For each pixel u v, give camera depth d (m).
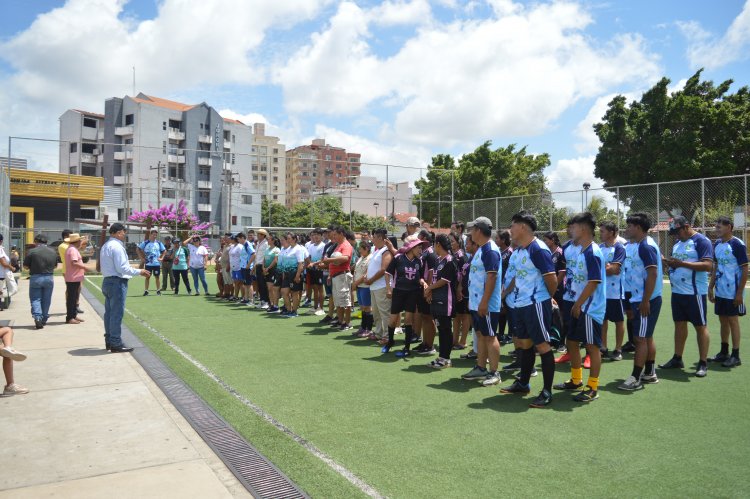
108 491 3.12
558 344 7.29
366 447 3.81
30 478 3.29
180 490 3.14
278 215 58.53
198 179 57.59
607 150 32.62
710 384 5.65
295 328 9.34
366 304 8.45
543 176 46.38
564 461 3.57
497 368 5.62
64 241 10.21
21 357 5.05
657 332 9.17
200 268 15.26
